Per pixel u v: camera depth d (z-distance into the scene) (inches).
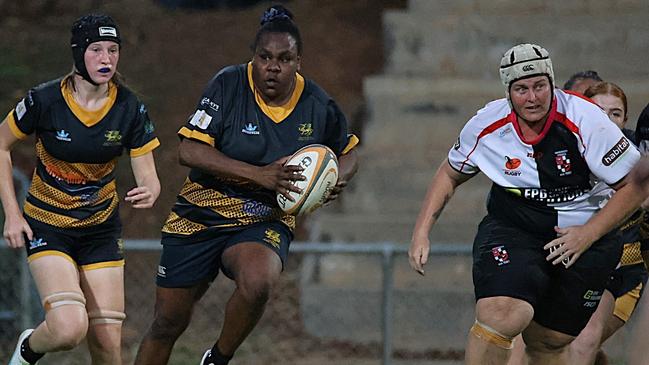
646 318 757.9
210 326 1508.4
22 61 1987.0
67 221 882.8
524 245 839.1
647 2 1977.1
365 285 1566.2
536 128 813.9
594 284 847.1
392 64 1942.7
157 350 951.0
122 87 886.4
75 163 876.0
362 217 1656.0
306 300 1545.3
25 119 865.5
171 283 919.0
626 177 804.0
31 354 893.2
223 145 880.9
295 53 863.1
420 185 1711.4
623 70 1895.9
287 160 872.9
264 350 1466.5
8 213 867.4
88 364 1360.7
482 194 1672.0
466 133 847.7
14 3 2244.1
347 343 1515.7
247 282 853.2
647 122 880.3
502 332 821.2
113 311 901.8
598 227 809.5
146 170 904.3
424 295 1525.6
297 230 1729.8
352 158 924.6
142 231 1715.1
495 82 1822.1
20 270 1395.2
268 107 879.7
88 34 848.3
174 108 1927.9
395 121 1807.3
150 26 2170.3
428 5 2021.4
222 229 897.5
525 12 1983.3
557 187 823.7
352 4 2226.9
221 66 2034.9
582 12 1973.4
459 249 1234.6
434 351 1486.2
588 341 925.8
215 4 2266.2
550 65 797.9
